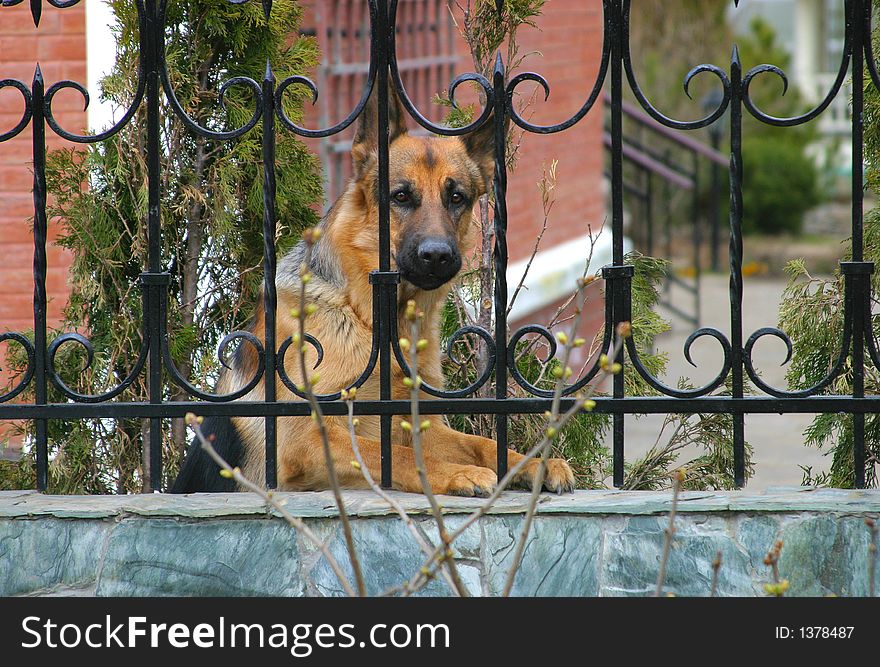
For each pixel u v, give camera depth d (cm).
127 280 923
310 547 655
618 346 522
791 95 4122
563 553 649
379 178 674
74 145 1136
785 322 879
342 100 1495
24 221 1153
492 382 898
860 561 640
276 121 916
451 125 928
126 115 670
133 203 894
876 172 862
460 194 812
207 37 905
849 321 665
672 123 652
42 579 658
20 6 1129
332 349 760
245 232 940
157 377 688
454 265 766
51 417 688
